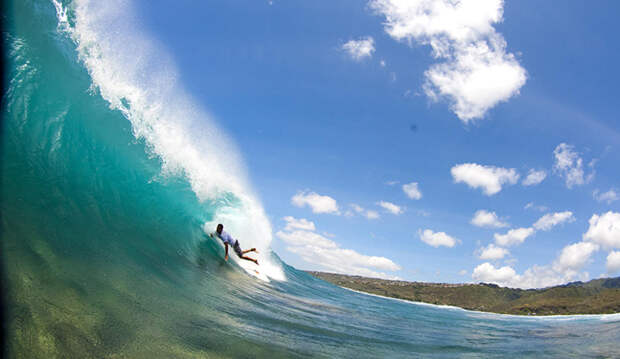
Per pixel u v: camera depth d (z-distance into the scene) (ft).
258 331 16.92
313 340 18.69
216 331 14.61
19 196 15.53
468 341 31.07
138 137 30.27
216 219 41.60
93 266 14.78
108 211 22.66
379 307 62.75
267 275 47.11
